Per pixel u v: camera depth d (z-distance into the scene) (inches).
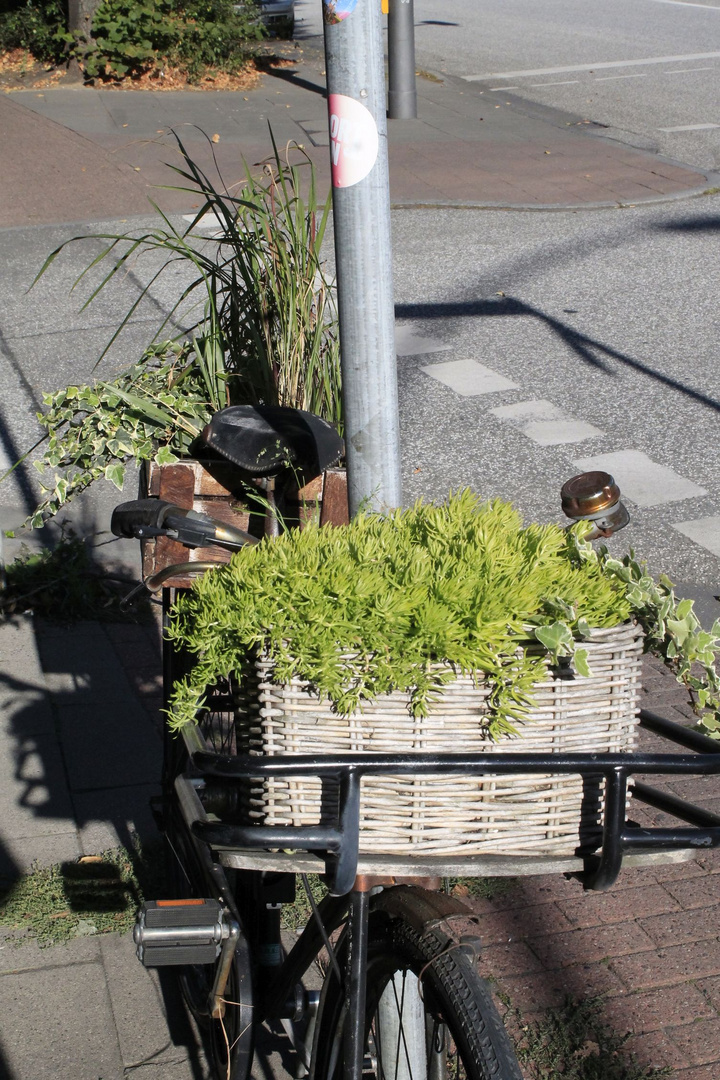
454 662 65.8
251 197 145.6
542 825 69.2
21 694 171.8
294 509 107.3
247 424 97.3
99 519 228.7
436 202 475.5
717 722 72.7
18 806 145.0
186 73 713.6
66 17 740.7
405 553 70.6
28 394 292.2
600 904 128.4
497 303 363.6
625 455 258.8
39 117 621.3
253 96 680.4
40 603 198.4
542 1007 113.0
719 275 386.3
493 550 70.4
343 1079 75.3
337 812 68.3
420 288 379.2
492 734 66.6
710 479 246.2
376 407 96.1
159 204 465.4
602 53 808.9
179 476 108.4
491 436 270.1
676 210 465.7
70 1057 106.3
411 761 65.0
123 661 182.7
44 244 421.1
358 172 90.7
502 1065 62.4
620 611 67.7
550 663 67.0
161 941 80.3
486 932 124.0
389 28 612.7
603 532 84.4
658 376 304.7
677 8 1021.2
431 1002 69.3
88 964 118.0
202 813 72.8
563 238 431.5
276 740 67.8
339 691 65.6
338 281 94.8
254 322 132.2
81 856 134.8
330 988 82.4
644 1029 110.3
